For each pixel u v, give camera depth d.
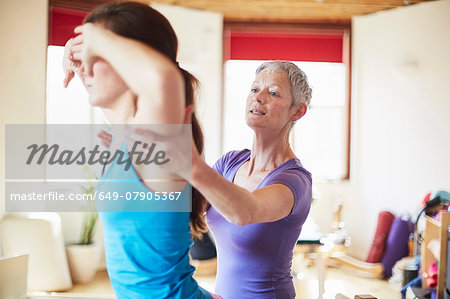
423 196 6.21
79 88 5.68
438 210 3.69
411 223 6.02
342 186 6.94
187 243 0.99
